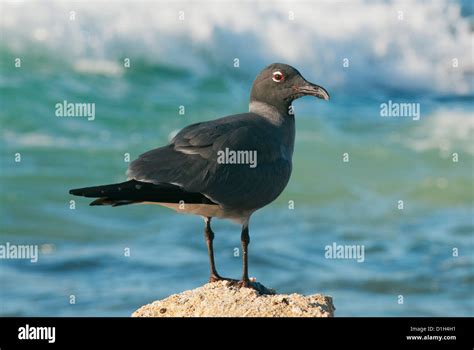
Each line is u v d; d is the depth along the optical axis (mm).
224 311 9375
